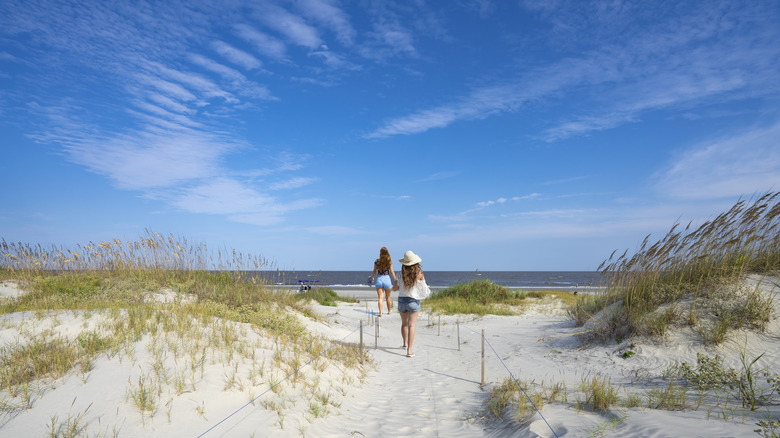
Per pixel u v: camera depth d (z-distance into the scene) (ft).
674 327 25.04
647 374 20.65
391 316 49.44
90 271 42.88
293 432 13.58
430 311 52.47
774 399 14.01
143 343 18.52
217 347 19.48
